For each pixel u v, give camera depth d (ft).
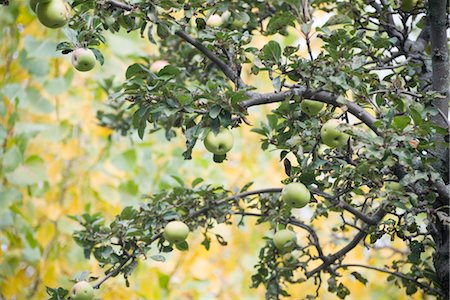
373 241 15.06
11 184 28.84
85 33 14.40
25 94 28.45
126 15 14.44
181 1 15.31
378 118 13.97
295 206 14.40
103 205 29.07
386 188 13.89
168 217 16.30
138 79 13.96
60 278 28.04
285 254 17.79
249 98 14.42
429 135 14.32
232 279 30.58
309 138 14.07
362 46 15.97
